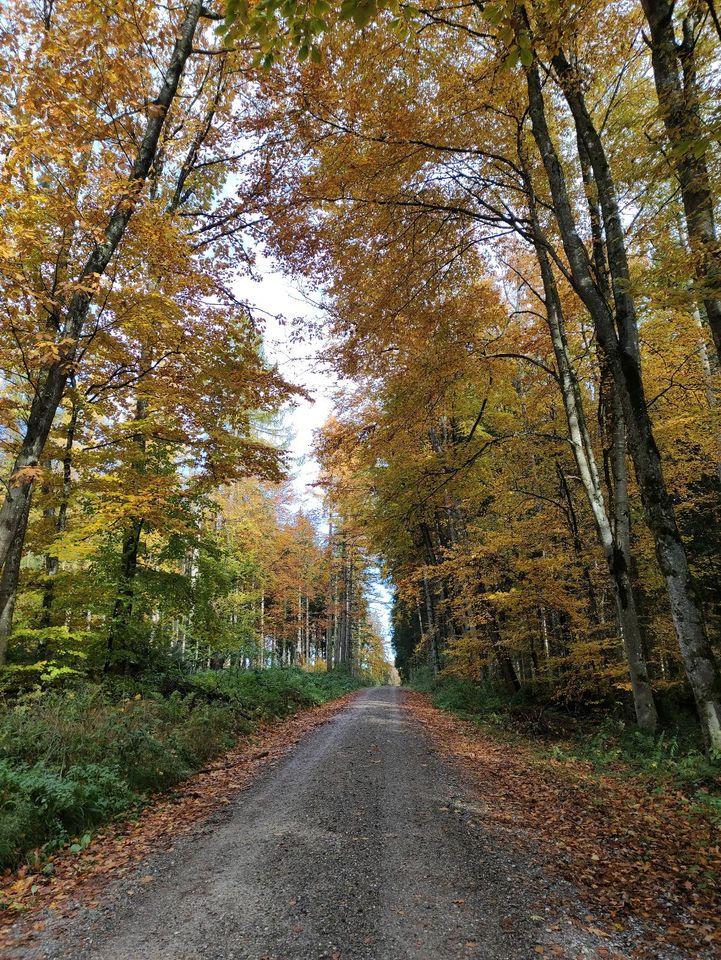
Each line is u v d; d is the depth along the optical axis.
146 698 10.85
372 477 14.70
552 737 11.27
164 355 10.12
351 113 8.95
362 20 3.53
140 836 5.65
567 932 3.59
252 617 23.75
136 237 8.48
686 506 13.08
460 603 15.55
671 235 8.16
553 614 14.65
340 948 3.42
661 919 3.74
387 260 11.17
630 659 10.02
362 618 45.00
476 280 13.13
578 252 8.75
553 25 6.59
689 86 5.88
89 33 6.96
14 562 7.93
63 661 10.38
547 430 14.40
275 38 3.69
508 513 14.39
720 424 11.91
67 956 3.43
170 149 10.10
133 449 10.95
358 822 5.80
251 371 10.66
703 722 7.04
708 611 12.55
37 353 6.80
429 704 19.28
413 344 11.66
